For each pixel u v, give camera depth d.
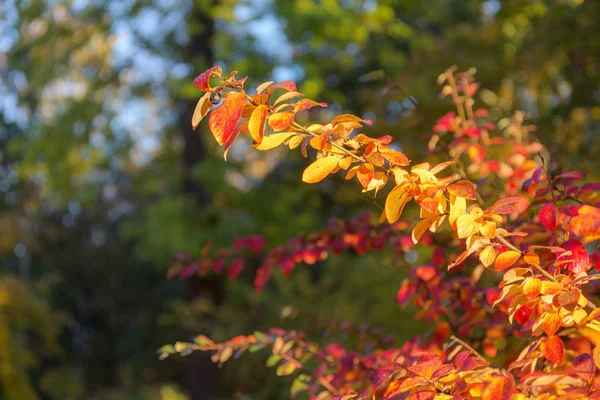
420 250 3.12
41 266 24.09
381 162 1.33
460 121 2.59
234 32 11.16
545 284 1.34
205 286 12.52
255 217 11.98
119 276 25.05
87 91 12.52
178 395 14.76
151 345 24.19
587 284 1.88
